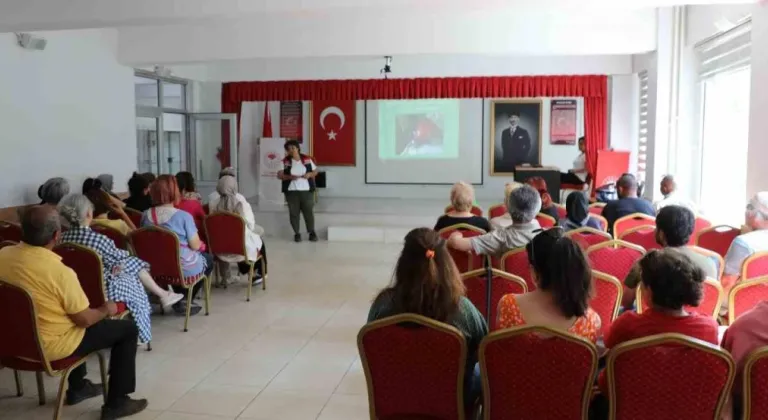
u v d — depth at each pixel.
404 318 2.11
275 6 5.39
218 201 5.71
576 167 10.03
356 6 5.24
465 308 2.26
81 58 7.94
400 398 2.23
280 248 8.39
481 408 2.43
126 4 5.59
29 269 2.76
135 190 6.07
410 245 2.22
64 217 3.49
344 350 4.17
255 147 12.81
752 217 3.70
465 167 12.80
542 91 9.86
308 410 3.24
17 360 2.89
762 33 4.74
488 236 3.69
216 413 3.20
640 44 7.38
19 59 6.98
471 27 7.58
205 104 11.48
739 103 6.23
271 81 10.74
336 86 10.50
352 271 6.81
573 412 2.02
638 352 1.92
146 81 9.96
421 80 10.15
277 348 4.21
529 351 1.99
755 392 1.94
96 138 8.27
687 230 3.02
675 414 1.96
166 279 4.47
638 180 8.76
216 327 4.69
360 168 13.12
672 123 7.33
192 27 8.29
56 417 2.90
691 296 2.01
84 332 2.93
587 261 2.17
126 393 3.14
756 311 2.14
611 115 10.11
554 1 5.07
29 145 7.16
